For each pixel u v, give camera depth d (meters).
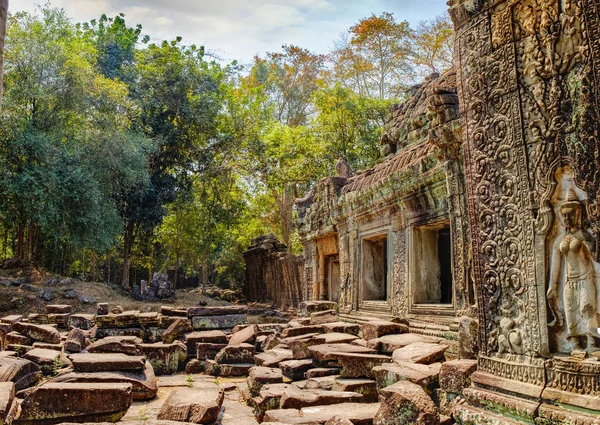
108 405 5.21
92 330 10.95
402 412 4.07
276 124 28.38
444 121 6.88
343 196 11.76
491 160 4.54
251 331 9.94
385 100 22.94
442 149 7.07
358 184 11.38
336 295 14.69
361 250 11.16
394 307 9.20
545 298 3.96
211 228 29.91
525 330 4.09
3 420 4.60
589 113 3.58
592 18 3.58
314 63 32.78
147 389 6.66
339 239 12.55
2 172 18.80
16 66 20.00
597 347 3.59
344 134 23.22
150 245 30.34
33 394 5.11
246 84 35.38
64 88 20.78
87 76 21.67
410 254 8.72
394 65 26.95
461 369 4.71
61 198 20.00
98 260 31.94
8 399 4.82
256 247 25.56
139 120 26.53
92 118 22.69
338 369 6.81
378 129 22.28
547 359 3.88
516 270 4.22
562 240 3.85
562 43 3.87
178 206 29.38
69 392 5.17
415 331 7.97
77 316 12.40
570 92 3.79
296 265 20.48
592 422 3.32
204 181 29.08
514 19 4.37
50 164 19.55
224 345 9.65
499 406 4.05
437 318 7.63
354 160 22.53
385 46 26.94
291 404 5.27
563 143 3.83
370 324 7.76
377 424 4.25
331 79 29.05
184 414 4.99
